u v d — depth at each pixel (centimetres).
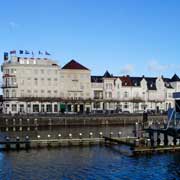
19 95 14862
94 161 6041
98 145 7656
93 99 15750
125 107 16350
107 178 4981
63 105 15275
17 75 14888
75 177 5031
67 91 15575
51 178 4981
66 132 10481
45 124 12744
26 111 14775
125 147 7412
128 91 16512
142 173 5253
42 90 15175
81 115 13288
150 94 16912
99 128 12019
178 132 6962
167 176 5100
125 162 5956
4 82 14938
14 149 7119
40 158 6291
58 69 15388
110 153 6744
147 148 6588
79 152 6850
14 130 11344
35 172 5303
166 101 17225
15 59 15075
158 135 7469
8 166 5684
